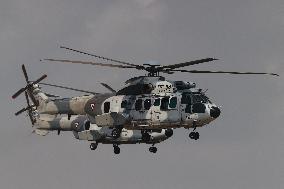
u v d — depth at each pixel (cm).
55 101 17338
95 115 15612
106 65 13650
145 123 14375
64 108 16888
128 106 14600
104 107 15175
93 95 15962
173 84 14200
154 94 14275
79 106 16225
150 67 14088
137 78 14600
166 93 14162
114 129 14975
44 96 18212
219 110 13788
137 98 14512
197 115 13738
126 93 14800
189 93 13975
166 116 14038
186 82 14212
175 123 13988
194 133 14050
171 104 14000
